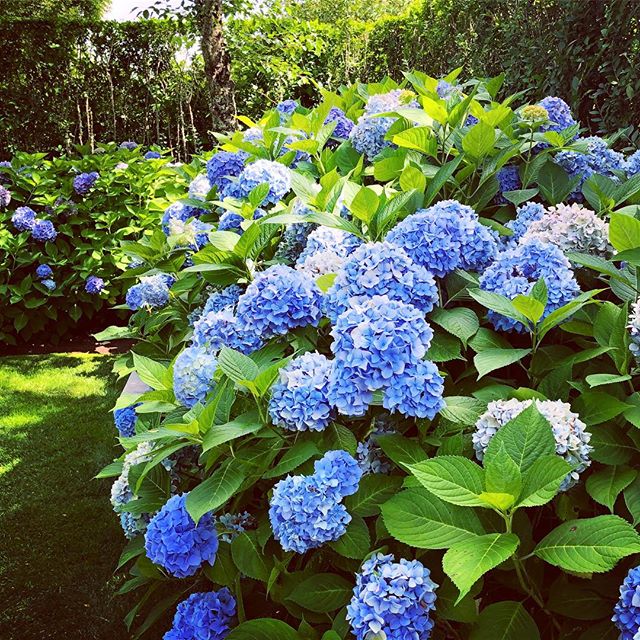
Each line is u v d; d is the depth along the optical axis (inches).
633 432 55.8
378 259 61.8
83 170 274.2
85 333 285.6
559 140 90.8
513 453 48.8
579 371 65.3
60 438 186.2
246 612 68.1
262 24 361.1
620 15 140.9
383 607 48.4
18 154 272.8
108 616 113.7
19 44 434.6
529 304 59.9
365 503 57.7
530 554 47.5
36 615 115.7
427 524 48.9
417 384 54.2
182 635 63.8
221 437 55.1
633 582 45.9
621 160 100.4
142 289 98.6
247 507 73.7
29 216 254.2
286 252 87.4
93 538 138.2
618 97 141.9
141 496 71.7
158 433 57.1
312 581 56.8
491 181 90.7
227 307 74.9
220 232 82.4
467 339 65.6
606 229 72.1
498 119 93.2
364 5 685.9
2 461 173.9
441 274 68.1
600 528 44.3
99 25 444.1
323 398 58.1
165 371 70.4
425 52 286.0
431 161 98.3
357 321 55.4
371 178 108.2
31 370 243.9
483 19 208.5
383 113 98.7
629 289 66.8
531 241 67.3
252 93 381.7
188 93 451.8
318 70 380.5
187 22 355.3
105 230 267.1
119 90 457.1
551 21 168.7
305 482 54.5
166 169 269.0
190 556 59.6
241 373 60.7
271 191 97.9
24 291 256.7
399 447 58.5
